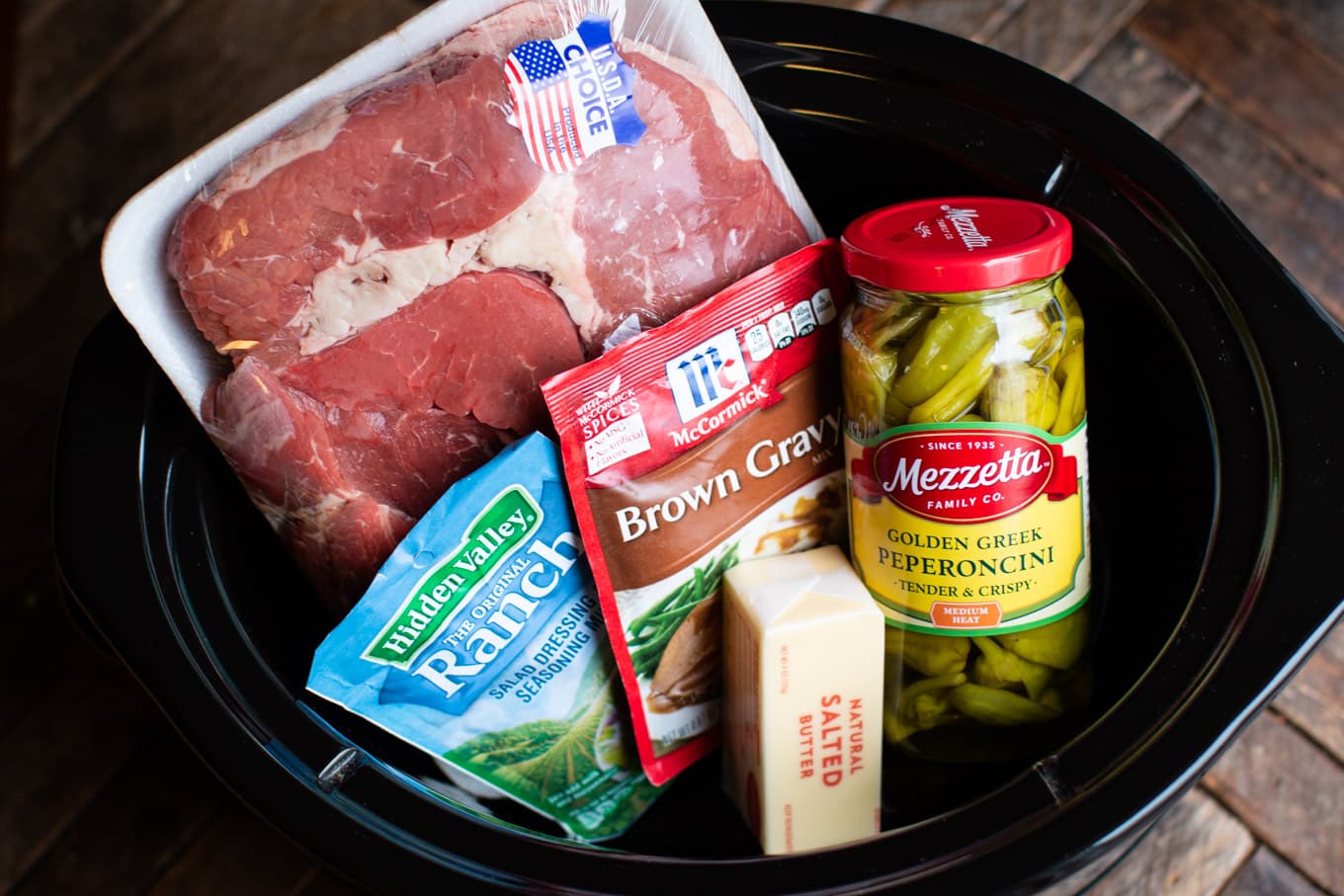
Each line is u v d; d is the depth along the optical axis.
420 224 0.61
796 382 0.68
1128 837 0.51
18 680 1.02
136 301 0.60
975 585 0.63
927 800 0.71
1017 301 0.59
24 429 1.12
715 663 0.72
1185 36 1.14
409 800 0.56
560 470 0.64
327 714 0.65
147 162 1.18
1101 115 0.66
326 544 0.66
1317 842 0.87
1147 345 0.66
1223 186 1.10
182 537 0.62
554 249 0.63
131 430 0.63
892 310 0.61
